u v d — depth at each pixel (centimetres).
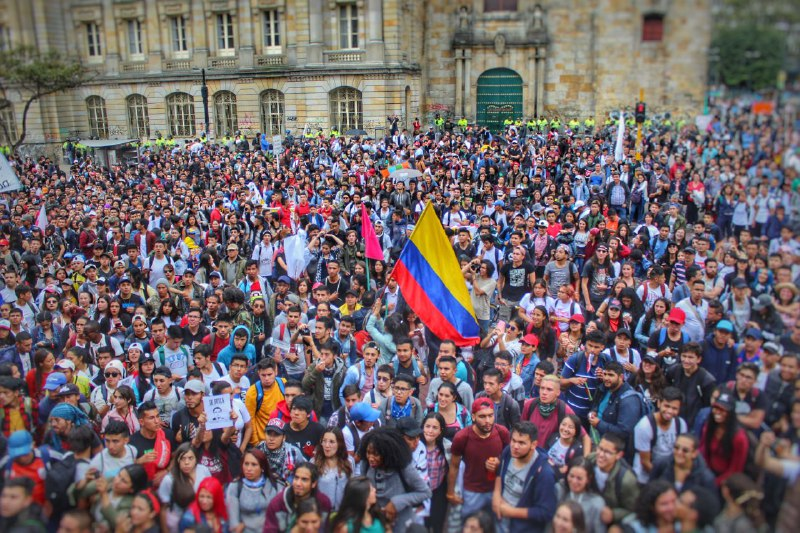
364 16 2523
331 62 2558
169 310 981
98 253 1227
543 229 1263
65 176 1738
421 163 2042
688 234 1170
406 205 1677
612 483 531
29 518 518
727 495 448
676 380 672
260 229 1533
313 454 675
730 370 655
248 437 704
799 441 446
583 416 717
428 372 882
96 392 757
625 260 1057
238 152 2181
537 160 1864
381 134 2494
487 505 598
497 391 688
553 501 555
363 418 651
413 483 584
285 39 2497
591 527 530
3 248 1238
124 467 567
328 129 2595
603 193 1658
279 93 2469
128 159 1720
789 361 486
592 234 1214
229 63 2134
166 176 1792
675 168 1519
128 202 1677
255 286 1095
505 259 1173
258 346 966
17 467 580
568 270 1073
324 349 791
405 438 609
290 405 680
